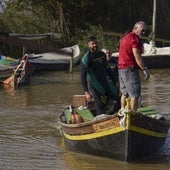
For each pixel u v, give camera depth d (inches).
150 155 496.1
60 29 1756.9
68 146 532.4
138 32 482.6
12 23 1683.1
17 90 1000.9
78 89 1000.9
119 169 458.9
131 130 460.4
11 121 682.8
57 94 935.0
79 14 1779.0
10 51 1556.3
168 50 1443.2
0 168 466.3
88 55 516.1
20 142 565.6
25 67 1072.8
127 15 1866.4
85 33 1704.0
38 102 843.4
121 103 502.6
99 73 523.2
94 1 1787.6
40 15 1768.0
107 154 487.5
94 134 486.3
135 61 482.9
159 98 861.2
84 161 485.1
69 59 1380.4
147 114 514.3
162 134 501.7
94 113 546.9
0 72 1071.6
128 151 466.3
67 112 565.9
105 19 1820.9
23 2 1736.0
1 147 543.8
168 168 463.8
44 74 1295.5
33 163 481.4
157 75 1223.5
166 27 1900.8
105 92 525.7
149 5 1909.4
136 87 482.9
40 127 643.5
